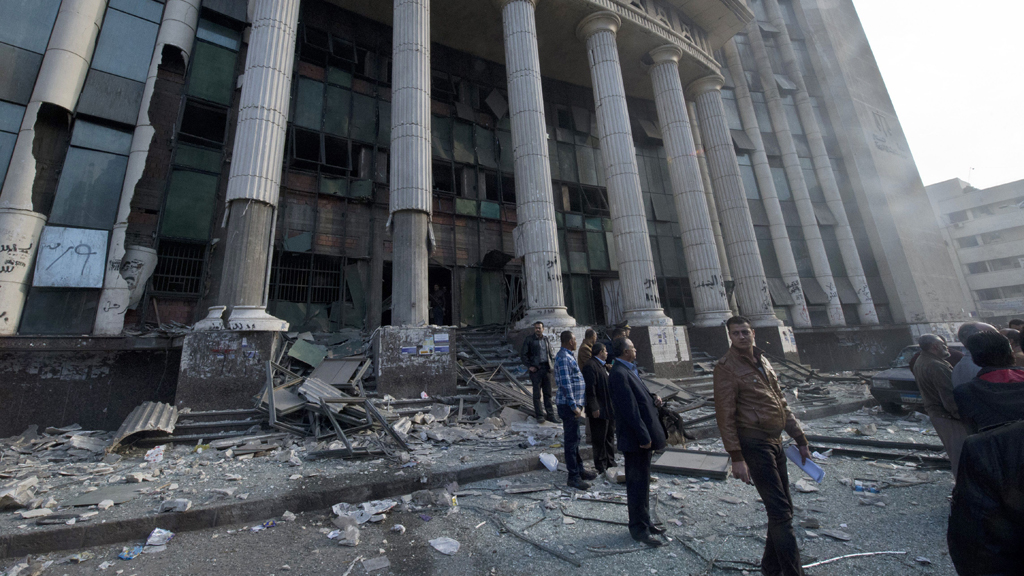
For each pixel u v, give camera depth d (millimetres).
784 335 14453
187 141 10398
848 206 21375
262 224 8398
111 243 8625
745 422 2576
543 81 17953
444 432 6508
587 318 16250
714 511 3762
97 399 8109
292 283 11875
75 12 8930
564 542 3209
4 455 5734
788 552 2318
